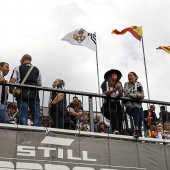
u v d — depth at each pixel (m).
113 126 9.13
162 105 9.89
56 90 8.84
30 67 9.07
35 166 8.00
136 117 9.26
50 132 8.45
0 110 8.36
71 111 9.29
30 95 8.62
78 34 13.13
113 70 9.40
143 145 9.03
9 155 7.92
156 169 8.88
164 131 10.31
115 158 8.66
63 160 8.26
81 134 8.65
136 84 9.51
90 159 8.46
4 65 8.88
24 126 8.26
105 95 9.21
